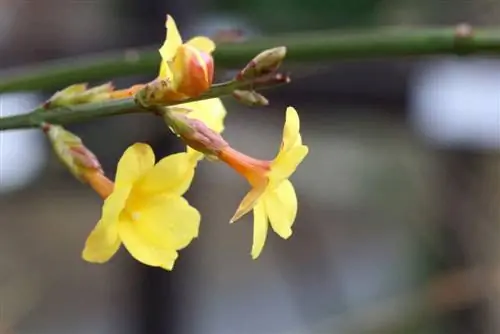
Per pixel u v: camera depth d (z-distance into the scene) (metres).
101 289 1.03
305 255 1.03
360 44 0.45
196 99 0.36
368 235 1.10
